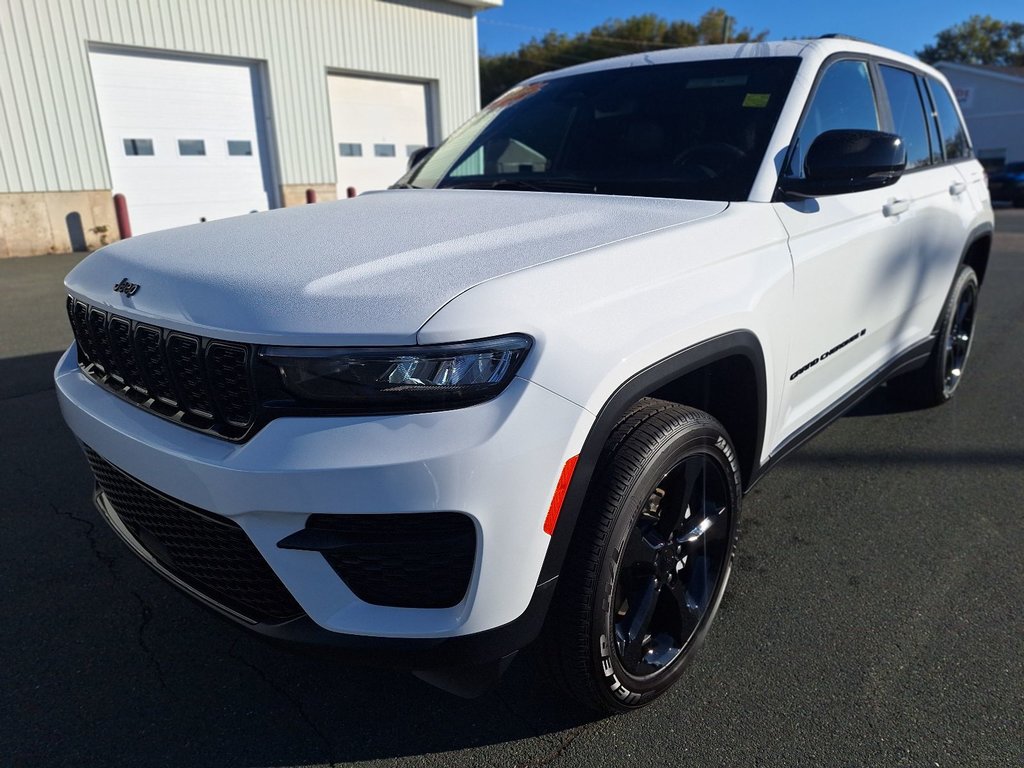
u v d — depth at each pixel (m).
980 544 2.90
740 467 2.44
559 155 2.96
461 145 3.37
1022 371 5.22
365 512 1.48
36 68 11.41
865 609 2.50
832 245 2.61
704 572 2.18
